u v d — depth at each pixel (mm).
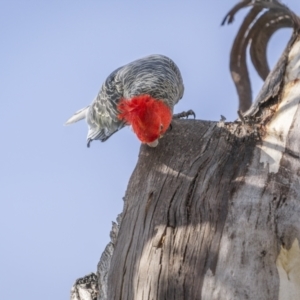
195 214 13836
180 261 13391
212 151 15109
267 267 13070
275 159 14453
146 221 14219
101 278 15945
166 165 15109
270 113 16078
